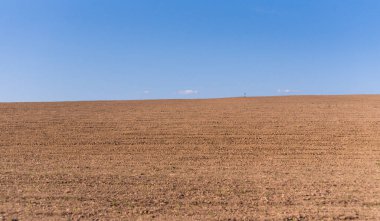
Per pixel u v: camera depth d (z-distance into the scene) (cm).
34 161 1598
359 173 1345
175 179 1258
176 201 1012
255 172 1371
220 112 3067
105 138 2136
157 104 3900
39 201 1007
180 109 3325
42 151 1823
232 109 3256
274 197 1046
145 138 2128
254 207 961
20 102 4466
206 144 1972
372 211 929
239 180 1240
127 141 2056
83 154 1756
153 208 952
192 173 1357
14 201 1006
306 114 2862
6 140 2098
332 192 1092
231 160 1616
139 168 1453
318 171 1385
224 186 1162
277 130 2292
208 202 1002
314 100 4025
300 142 1986
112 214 907
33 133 2295
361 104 3441
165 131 2312
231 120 2655
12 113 3181
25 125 2567
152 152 1797
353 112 2909
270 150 1822
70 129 2414
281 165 1505
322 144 1938
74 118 2859
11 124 2606
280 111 3061
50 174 1332
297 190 1112
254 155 1720
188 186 1164
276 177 1284
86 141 2061
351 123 2453
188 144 1977
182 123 2572
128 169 1433
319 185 1170
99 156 1711
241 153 1766
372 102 3622
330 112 2936
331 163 1537
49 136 2205
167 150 1842
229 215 898
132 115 2980
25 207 954
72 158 1667
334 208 952
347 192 1092
